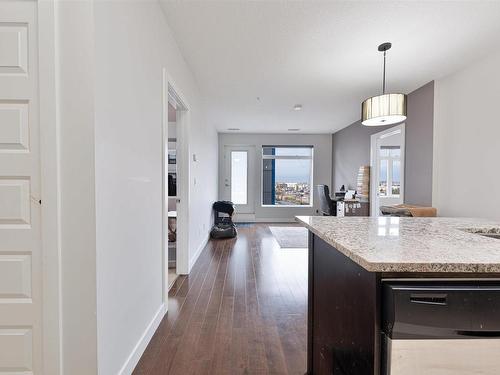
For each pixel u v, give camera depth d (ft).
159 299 6.86
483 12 6.76
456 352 2.52
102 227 4.10
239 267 11.22
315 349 4.81
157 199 6.70
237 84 11.96
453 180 10.57
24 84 3.91
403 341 2.52
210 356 5.55
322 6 6.63
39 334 3.98
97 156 3.95
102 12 4.09
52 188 3.89
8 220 3.94
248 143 23.50
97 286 3.97
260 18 7.11
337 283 3.79
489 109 9.09
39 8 3.87
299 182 24.26
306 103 14.71
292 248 14.34
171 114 12.61
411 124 12.79
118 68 4.60
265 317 7.14
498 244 3.33
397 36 7.91
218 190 23.24
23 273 3.97
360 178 17.35
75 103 3.88
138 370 5.14
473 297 2.52
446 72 10.48
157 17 6.56
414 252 2.92
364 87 12.21
